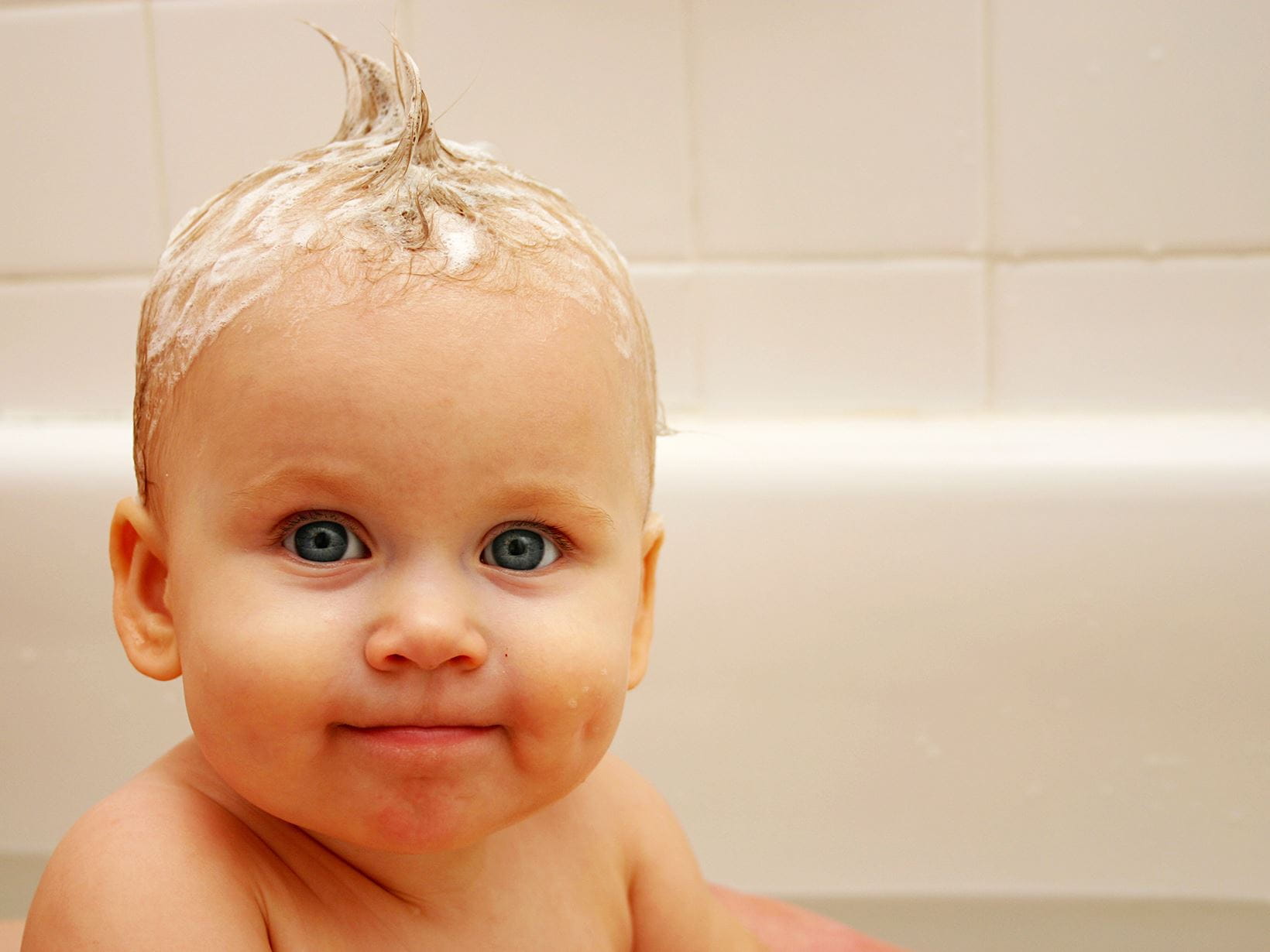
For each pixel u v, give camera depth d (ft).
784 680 3.48
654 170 4.17
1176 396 4.13
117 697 3.57
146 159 4.32
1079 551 3.39
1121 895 3.33
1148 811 3.34
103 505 3.60
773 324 4.20
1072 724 3.37
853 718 3.45
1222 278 4.08
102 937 1.73
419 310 1.70
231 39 4.26
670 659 3.51
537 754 1.77
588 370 1.81
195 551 1.77
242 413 1.72
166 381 1.86
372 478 1.67
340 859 2.02
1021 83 4.07
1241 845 3.30
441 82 4.18
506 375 1.71
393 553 1.71
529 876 2.23
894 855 3.42
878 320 4.17
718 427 3.97
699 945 2.52
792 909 3.21
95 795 3.57
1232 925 3.24
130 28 4.29
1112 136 4.07
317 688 1.67
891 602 3.45
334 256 1.74
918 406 4.18
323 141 4.25
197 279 1.85
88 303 4.38
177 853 1.82
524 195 1.98
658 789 3.51
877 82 4.11
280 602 1.70
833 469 3.49
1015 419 4.08
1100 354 4.14
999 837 3.38
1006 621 3.41
